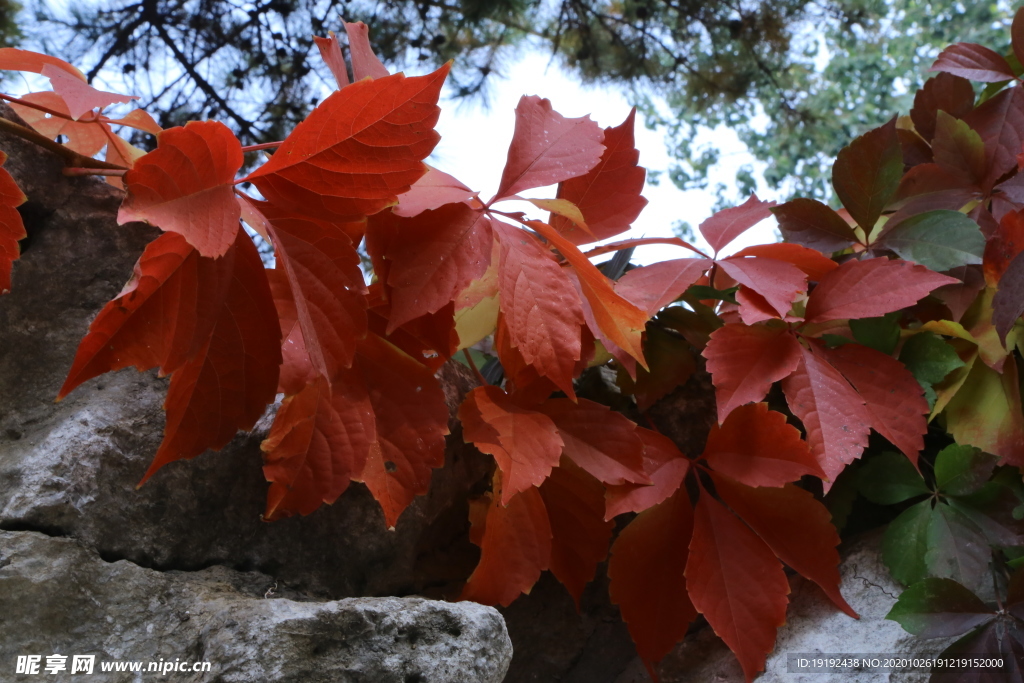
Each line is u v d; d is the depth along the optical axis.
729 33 1.80
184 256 0.55
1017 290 0.68
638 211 0.70
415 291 0.60
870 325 0.73
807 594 0.75
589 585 0.77
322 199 0.57
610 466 0.67
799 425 0.78
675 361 0.77
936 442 0.78
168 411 0.57
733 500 0.71
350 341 0.57
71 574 0.62
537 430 0.64
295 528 0.68
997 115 0.78
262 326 0.57
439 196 0.61
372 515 0.69
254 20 1.42
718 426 0.71
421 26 1.57
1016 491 0.73
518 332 0.60
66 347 0.68
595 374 0.81
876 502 0.74
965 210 0.78
